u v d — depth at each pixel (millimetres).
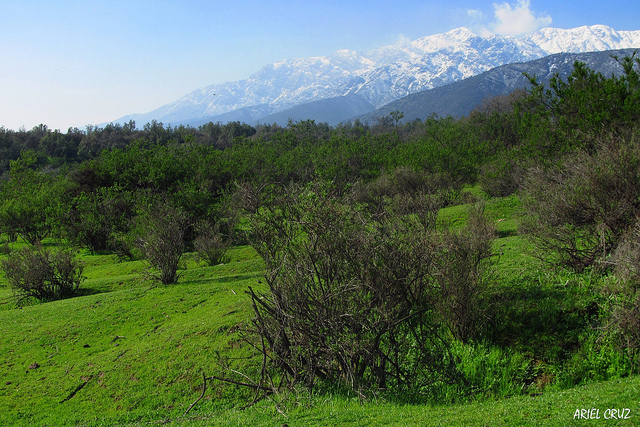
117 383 8195
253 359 8047
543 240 9359
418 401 6020
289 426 5160
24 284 15742
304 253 6684
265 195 10102
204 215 25391
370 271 6336
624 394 4340
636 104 11617
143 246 16375
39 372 9109
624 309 6051
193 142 41062
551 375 6344
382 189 24750
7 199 33219
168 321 11406
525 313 7797
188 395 7547
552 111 14242
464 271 7445
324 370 6555
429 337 6848
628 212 8086
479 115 46812
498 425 4246
